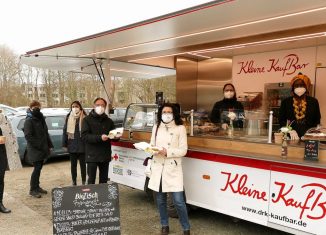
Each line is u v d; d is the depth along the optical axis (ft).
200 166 13.43
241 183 12.01
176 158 12.32
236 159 12.14
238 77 23.48
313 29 15.05
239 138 13.10
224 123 14.42
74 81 76.79
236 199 12.19
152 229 13.65
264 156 11.46
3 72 93.91
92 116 15.55
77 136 19.26
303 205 10.40
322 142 11.30
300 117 13.79
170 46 19.03
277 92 21.18
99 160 15.52
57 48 18.69
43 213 15.47
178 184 12.16
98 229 10.24
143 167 15.99
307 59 19.85
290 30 15.79
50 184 20.94
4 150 15.23
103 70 23.61
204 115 16.06
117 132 14.88
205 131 14.51
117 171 17.63
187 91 25.61
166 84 47.52
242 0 10.08
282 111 14.46
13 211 15.72
